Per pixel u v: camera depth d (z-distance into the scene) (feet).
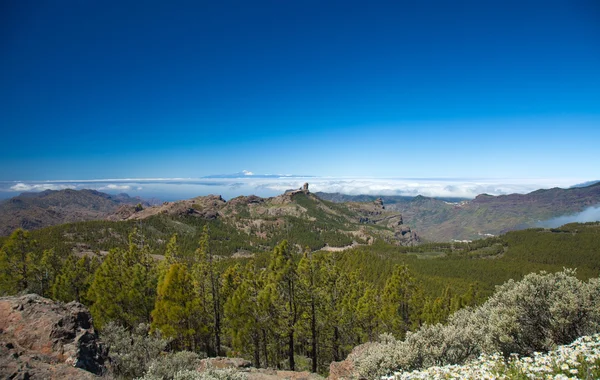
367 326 139.44
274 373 70.64
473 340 47.88
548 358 26.66
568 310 41.47
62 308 55.52
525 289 46.65
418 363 45.42
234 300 108.88
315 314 115.96
